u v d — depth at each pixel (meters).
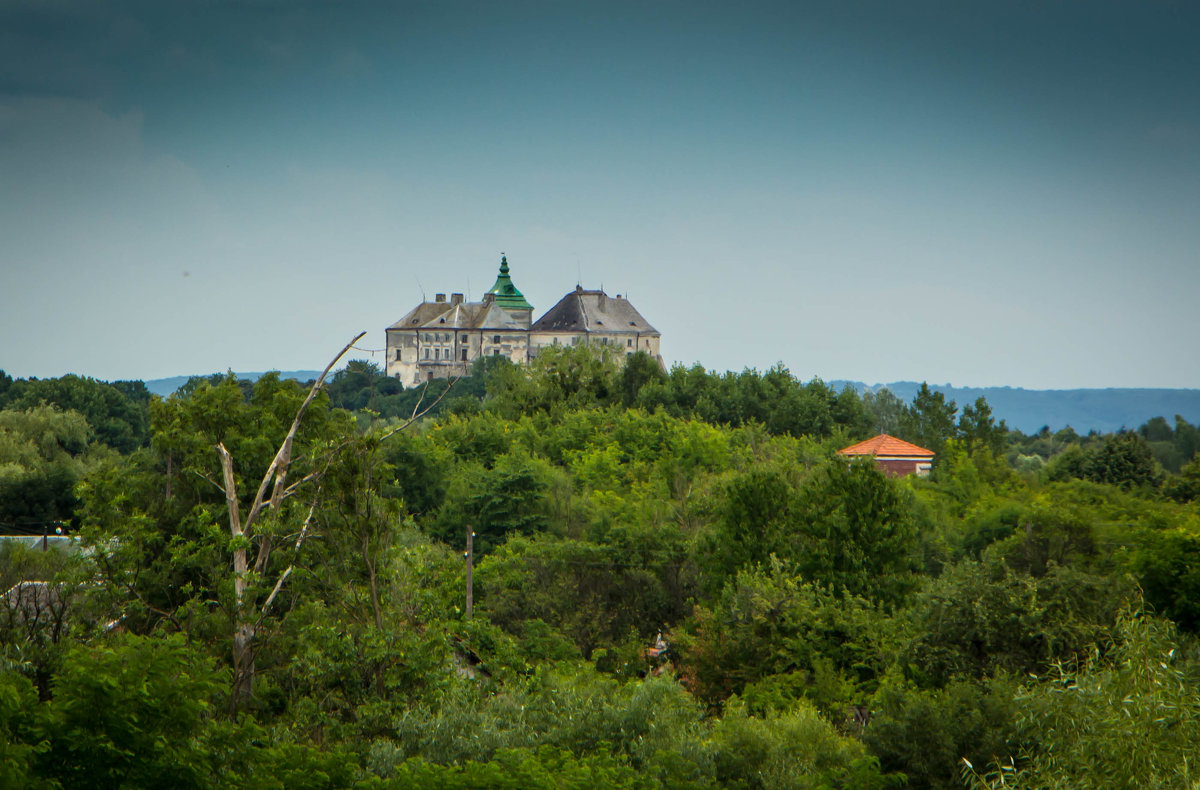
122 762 48.91
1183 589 99.44
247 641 87.75
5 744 43.22
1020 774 58.75
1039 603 85.31
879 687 92.00
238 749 57.66
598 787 57.09
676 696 72.44
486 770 57.16
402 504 89.44
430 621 82.62
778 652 100.50
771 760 68.00
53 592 96.62
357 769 63.22
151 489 113.44
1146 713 54.34
